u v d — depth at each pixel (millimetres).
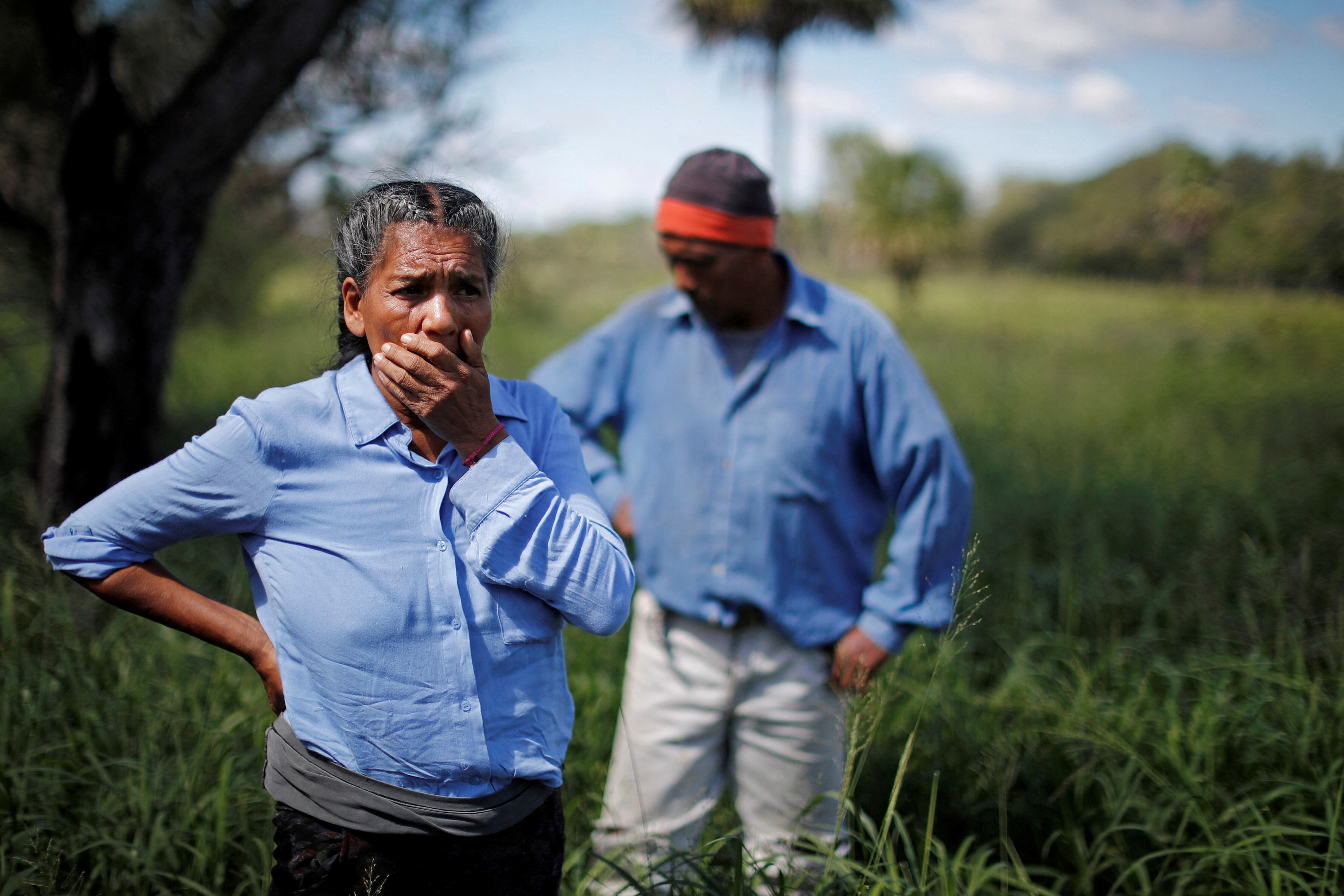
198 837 2234
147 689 2719
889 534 5066
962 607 2295
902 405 2270
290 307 12859
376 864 1424
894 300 27297
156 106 5211
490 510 1356
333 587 1375
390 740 1396
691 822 2418
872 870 1981
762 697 2381
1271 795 2365
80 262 3861
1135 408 9109
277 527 1397
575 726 2963
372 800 1411
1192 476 5770
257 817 2354
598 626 1416
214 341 11094
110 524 1391
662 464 2418
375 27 5246
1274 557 3691
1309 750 2588
